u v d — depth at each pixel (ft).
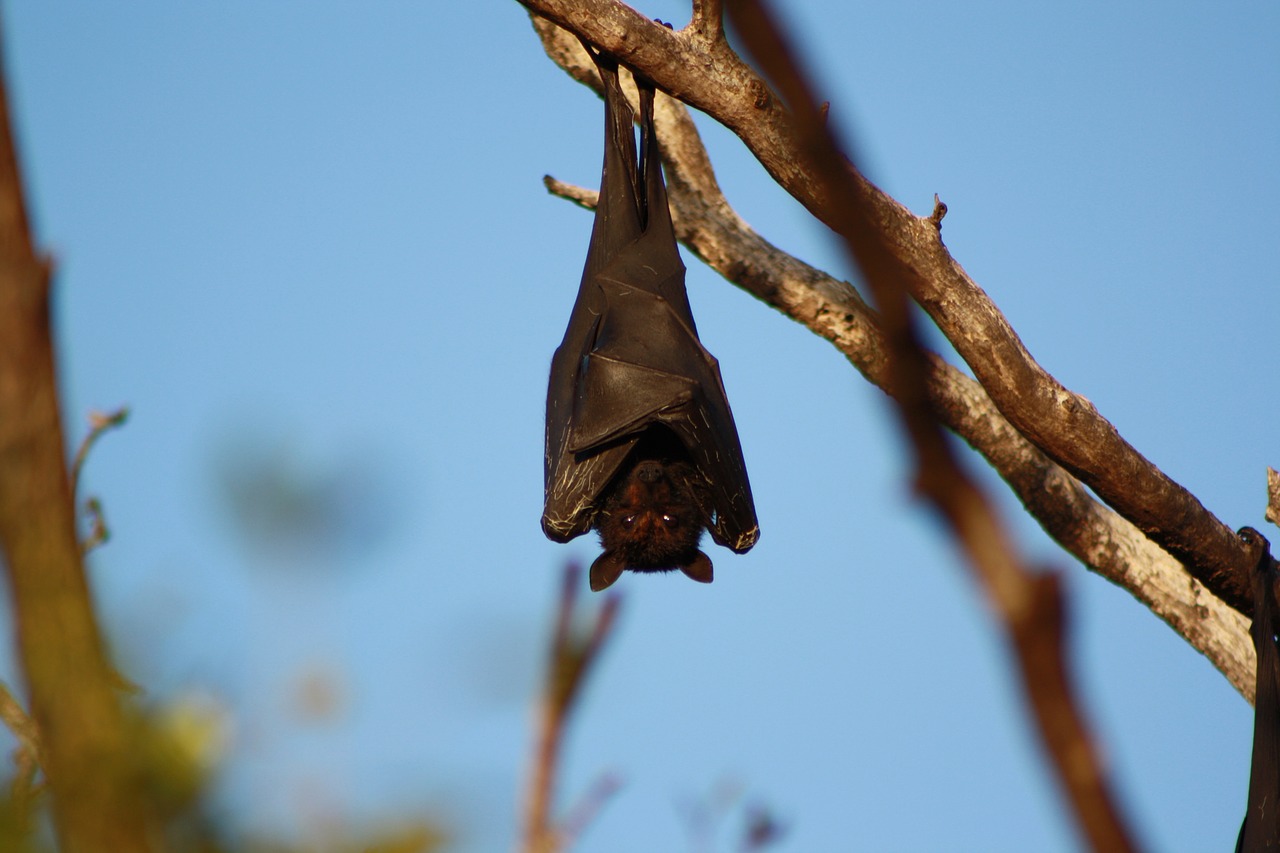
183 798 8.57
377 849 8.77
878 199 42.91
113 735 8.59
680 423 44.96
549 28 57.16
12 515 8.68
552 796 10.89
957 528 5.01
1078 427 46.80
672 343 46.01
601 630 11.18
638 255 46.34
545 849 10.75
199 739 8.68
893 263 5.69
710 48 39.96
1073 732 4.82
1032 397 46.26
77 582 8.84
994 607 4.91
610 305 46.39
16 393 8.75
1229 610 57.93
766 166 41.06
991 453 55.57
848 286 57.41
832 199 5.75
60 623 8.71
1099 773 4.82
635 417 45.19
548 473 47.73
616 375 45.68
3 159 8.91
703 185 58.29
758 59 5.45
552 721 11.02
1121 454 47.47
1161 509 48.47
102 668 8.78
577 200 54.08
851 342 56.90
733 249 57.06
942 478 5.08
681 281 47.01
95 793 8.46
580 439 46.06
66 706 8.61
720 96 40.01
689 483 48.73
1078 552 57.31
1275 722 42.73
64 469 8.91
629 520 47.52
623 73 57.36
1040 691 4.85
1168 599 57.21
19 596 8.70
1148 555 57.26
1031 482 55.88
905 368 5.31
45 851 9.19
